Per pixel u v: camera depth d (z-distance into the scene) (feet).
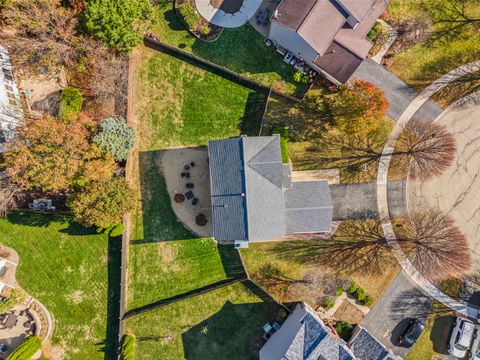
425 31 133.18
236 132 133.18
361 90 119.65
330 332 119.03
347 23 122.93
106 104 129.80
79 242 133.28
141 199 132.77
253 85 132.67
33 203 130.93
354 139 134.31
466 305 133.90
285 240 134.10
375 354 125.80
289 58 131.23
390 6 133.28
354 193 134.31
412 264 134.10
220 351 134.41
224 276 133.39
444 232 134.00
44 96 130.93
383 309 134.51
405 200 134.62
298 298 133.49
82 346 134.21
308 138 134.10
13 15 114.52
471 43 134.21
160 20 131.44
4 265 132.36
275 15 117.91
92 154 115.34
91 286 133.90
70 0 119.03
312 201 123.85
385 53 133.39
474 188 134.10
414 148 134.82
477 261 133.90
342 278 134.00
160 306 132.26
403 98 134.31
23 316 133.18
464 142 133.49
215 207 118.73
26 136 112.06
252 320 134.10
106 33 116.16
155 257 133.18
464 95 133.39
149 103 132.87
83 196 113.70
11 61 127.85
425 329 135.03
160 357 133.69
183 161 133.18
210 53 132.16
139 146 132.57
